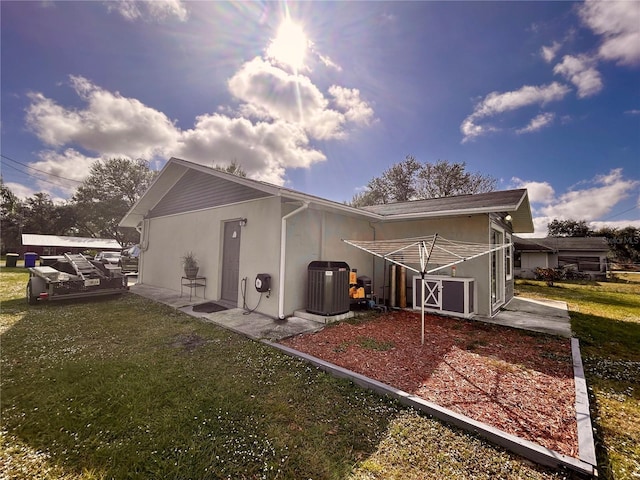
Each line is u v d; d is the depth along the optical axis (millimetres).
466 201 7922
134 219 11273
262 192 6281
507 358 3908
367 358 3795
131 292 8680
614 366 3836
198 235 8172
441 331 5184
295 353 3908
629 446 2256
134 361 3664
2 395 2836
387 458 2031
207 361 3693
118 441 2186
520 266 20594
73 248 28500
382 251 6602
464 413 2529
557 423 2396
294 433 2295
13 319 5703
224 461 1990
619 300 9977
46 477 1858
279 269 5773
